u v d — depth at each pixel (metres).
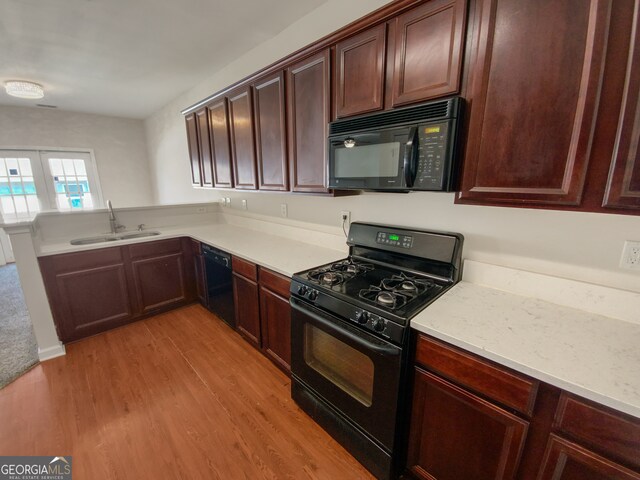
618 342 0.99
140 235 3.05
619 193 0.84
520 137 1.00
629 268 1.13
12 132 4.31
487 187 1.10
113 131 5.10
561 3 0.86
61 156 4.74
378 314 1.21
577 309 1.23
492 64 1.02
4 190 4.43
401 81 1.28
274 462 1.45
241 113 2.32
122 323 2.70
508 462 0.98
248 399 1.85
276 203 2.78
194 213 3.52
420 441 1.23
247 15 2.11
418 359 1.16
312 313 1.52
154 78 3.35
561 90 0.90
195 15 2.09
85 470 1.40
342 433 1.49
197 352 2.32
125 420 1.68
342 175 1.55
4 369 2.10
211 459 1.46
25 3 1.89
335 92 1.58
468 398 1.04
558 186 0.95
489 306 1.26
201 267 2.88
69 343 2.42
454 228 1.58
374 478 1.37
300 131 1.83
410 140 1.20
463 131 1.14
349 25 1.41
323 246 2.32
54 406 1.78
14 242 2.04
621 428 0.76
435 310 1.22
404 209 1.77
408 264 1.67
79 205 4.97
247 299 2.22
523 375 0.90
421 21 1.19
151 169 5.47
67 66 2.94
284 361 1.97
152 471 1.40
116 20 2.13
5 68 2.92
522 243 1.37
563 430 0.86
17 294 3.46
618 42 0.79
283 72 1.87
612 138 0.84
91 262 2.44
